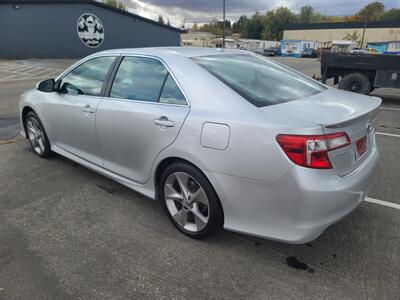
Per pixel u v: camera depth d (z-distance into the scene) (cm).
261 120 236
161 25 3359
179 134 272
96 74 367
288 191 226
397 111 880
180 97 282
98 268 256
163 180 301
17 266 258
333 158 229
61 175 420
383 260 267
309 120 229
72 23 2625
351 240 293
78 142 391
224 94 262
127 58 340
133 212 337
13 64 2144
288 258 269
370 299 229
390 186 401
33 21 2495
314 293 233
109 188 387
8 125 653
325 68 1062
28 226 310
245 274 251
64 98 398
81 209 341
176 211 302
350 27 7288
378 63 955
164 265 260
